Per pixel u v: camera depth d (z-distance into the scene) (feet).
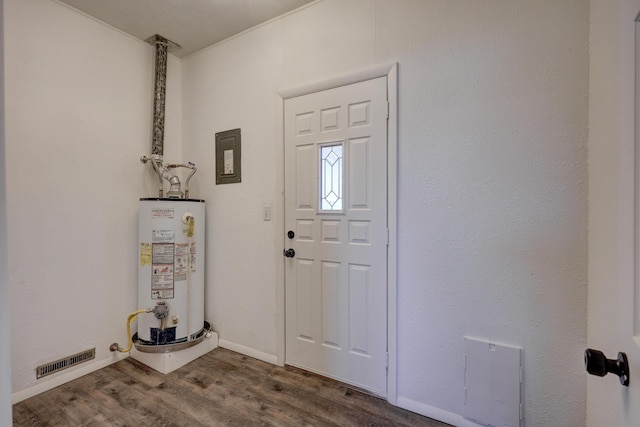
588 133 4.17
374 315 5.90
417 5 5.42
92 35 6.96
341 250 6.28
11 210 5.79
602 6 3.61
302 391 6.04
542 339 4.51
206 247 8.38
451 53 5.13
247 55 7.56
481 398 4.91
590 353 2.08
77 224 6.70
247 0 6.48
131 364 7.12
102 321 7.10
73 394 5.97
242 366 7.05
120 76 7.50
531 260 4.59
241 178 7.72
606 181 3.39
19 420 5.25
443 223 5.24
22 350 5.87
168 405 5.63
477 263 4.98
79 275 6.73
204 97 8.39
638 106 2.00
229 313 7.96
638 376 1.85
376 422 5.21
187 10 6.79
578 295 4.27
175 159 8.77
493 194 4.84
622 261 2.20
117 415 5.36
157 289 6.98
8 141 5.74
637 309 1.98
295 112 6.84
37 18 6.07
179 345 7.02
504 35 4.72
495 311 4.85
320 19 6.47
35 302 6.06
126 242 7.61
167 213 7.03
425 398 5.39
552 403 4.44
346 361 6.25
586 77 4.20
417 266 5.47
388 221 5.72
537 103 4.51
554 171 4.42
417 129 5.44
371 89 5.87
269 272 7.30
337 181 6.36
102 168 7.15
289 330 7.01
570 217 4.32
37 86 6.09
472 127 4.99
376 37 5.82
